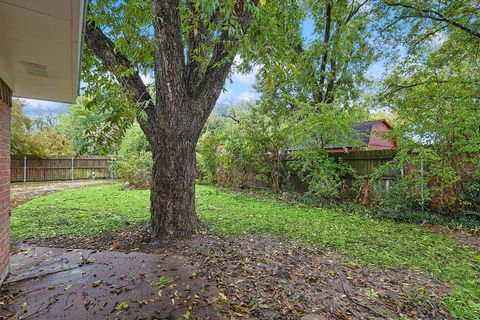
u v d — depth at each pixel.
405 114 5.42
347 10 8.59
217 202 7.20
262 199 7.81
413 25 7.57
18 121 13.72
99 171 16.64
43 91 3.55
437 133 4.95
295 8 4.69
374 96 8.51
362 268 2.95
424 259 3.25
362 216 5.66
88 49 4.00
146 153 11.55
